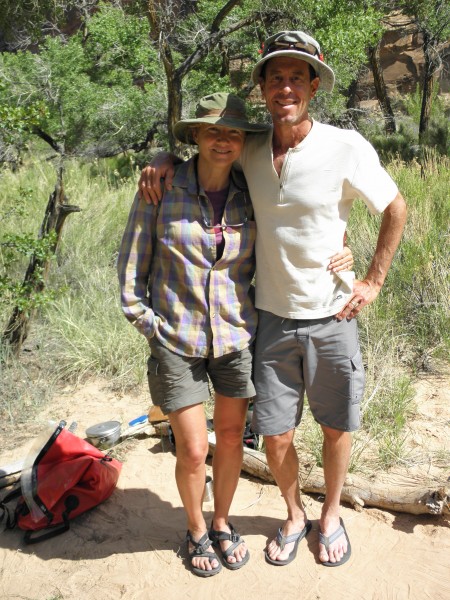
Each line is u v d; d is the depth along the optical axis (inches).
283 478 115.3
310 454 142.6
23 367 188.5
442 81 911.0
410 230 230.8
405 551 115.7
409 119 692.1
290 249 102.7
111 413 170.9
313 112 535.2
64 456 132.5
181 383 106.0
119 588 111.8
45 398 178.5
